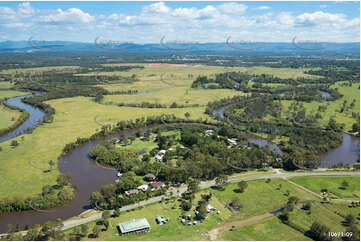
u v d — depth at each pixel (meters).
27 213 174.88
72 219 165.38
